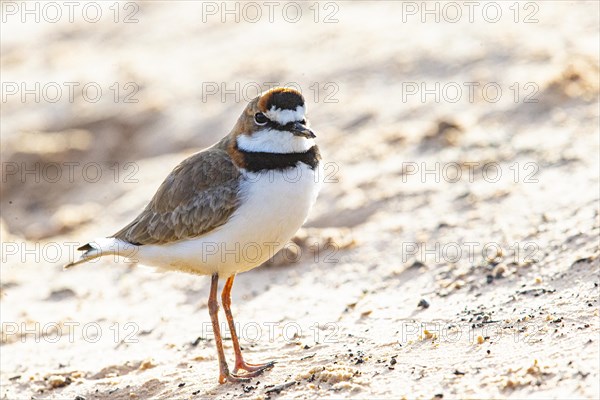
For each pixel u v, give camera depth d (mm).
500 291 10750
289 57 24516
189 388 9656
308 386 8797
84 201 20688
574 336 8633
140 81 25484
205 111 22609
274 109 9430
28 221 20688
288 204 9539
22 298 14914
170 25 31156
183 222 9852
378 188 15812
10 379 11016
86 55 30031
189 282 14375
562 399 7438
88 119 23812
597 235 11352
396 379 8547
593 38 20312
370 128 18859
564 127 16219
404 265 12656
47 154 22484
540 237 11969
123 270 15578
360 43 24141
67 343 12516
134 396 9836
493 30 22531
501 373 8164
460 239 12938
